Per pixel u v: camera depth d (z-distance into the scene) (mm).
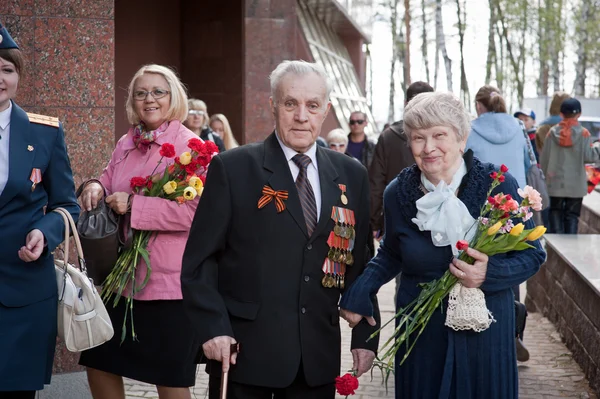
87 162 6148
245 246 3492
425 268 3400
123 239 4547
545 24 39406
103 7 6117
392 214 3529
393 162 6785
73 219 3967
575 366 6895
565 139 11336
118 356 4555
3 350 3713
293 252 3488
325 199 3557
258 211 3488
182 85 4781
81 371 6070
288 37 13234
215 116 11141
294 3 13281
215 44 17047
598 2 37375
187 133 4723
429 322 3412
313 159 3619
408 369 3479
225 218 3492
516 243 3244
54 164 3930
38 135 3865
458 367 3332
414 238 3422
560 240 8523
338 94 29484
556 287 8172
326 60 28781
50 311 3875
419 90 6688
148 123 4695
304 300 3482
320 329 3527
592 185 12461
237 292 3494
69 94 6086
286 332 3451
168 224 4414
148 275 4410
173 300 4480
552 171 11461
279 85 3508
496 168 3430
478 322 3275
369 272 3621
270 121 13281
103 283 4539
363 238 3691
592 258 7340
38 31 5996
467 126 3367
